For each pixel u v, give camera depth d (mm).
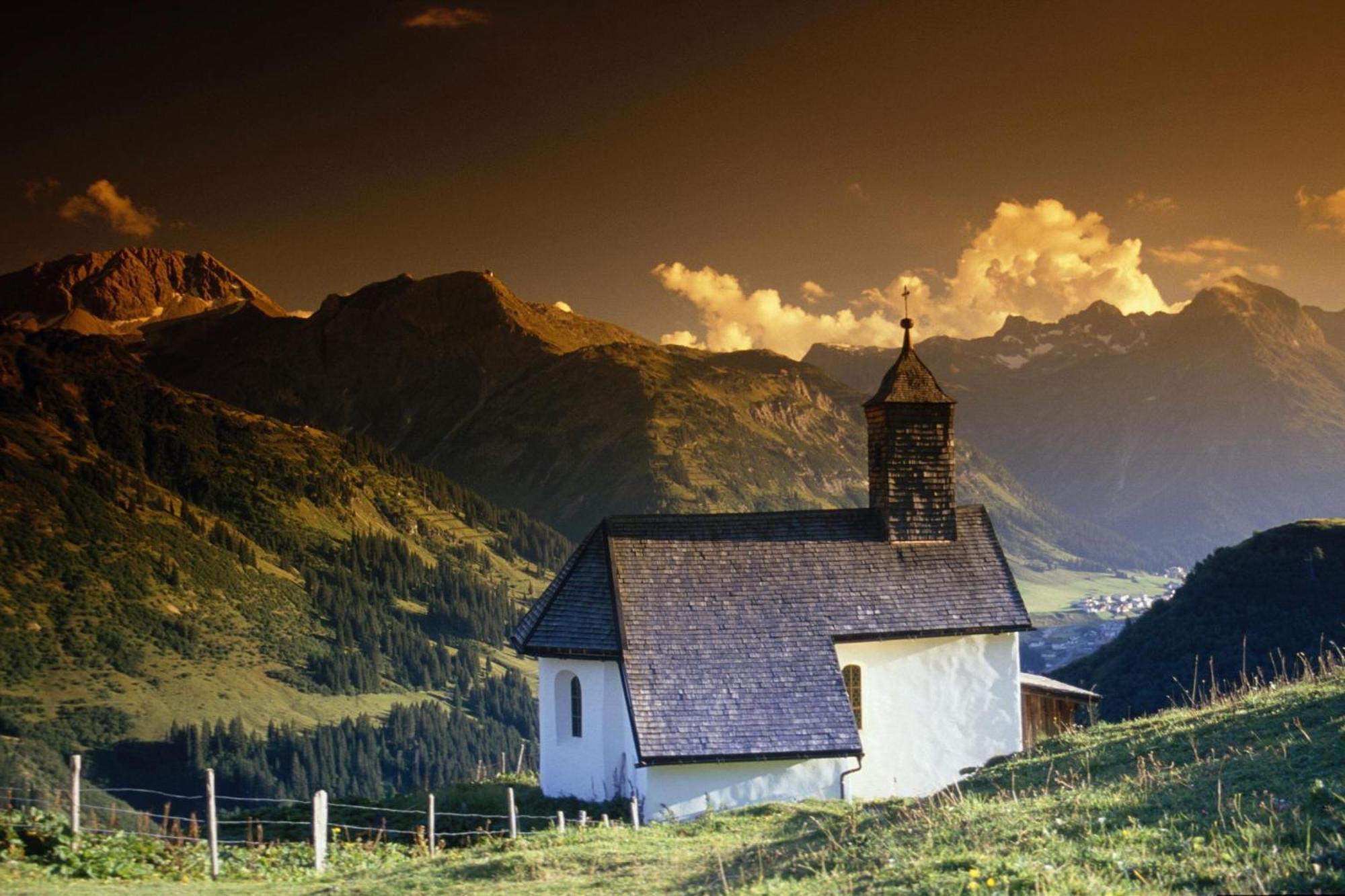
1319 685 27688
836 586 45844
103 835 29609
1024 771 27453
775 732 41375
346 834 36031
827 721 41969
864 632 44656
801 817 31375
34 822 29609
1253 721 25594
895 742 45125
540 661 45812
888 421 48344
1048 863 17031
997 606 46719
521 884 23812
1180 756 24922
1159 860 16578
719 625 43656
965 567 47719
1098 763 26328
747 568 45594
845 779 41938
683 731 40750
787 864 22109
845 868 20141
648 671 41875
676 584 44531
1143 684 96438
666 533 45969
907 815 24375
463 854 28891
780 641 43656
